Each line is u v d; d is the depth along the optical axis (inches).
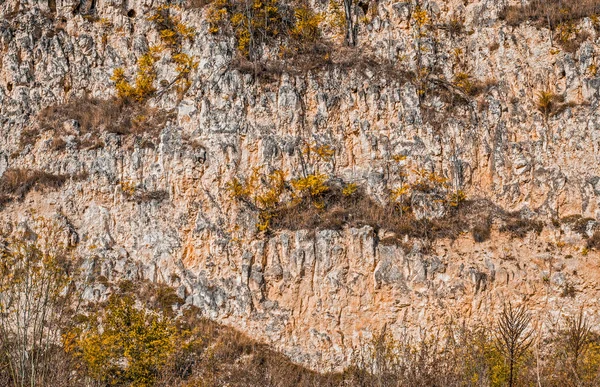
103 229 1068.5
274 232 1023.6
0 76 1191.6
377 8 1168.2
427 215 1024.9
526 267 995.3
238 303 992.2
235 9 1160.8
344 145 1079.0
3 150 1141.7
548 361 848.9
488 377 757.3
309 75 1105.4
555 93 1082.1
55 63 1192.8
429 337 964.0
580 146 1039.0
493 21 1139.9
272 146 1061.8
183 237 1042.7
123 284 1016.9
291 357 964.0
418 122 1076.5
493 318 973.2
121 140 1113.4
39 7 1230.9
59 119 1152.8
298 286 997.8
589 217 1010.7
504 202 1042.7
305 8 1176.8
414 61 1122.0
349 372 927.0
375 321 979.9
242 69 1103.0
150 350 887.1
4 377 802.2
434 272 991.6
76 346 893.2
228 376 917.8
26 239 1062.4
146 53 1189.1
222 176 1053.2
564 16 1114.7
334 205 1036.5
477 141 1067.9
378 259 999.6
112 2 1224.8
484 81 1113.4
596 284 978.1
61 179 1103.6
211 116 1083.3
